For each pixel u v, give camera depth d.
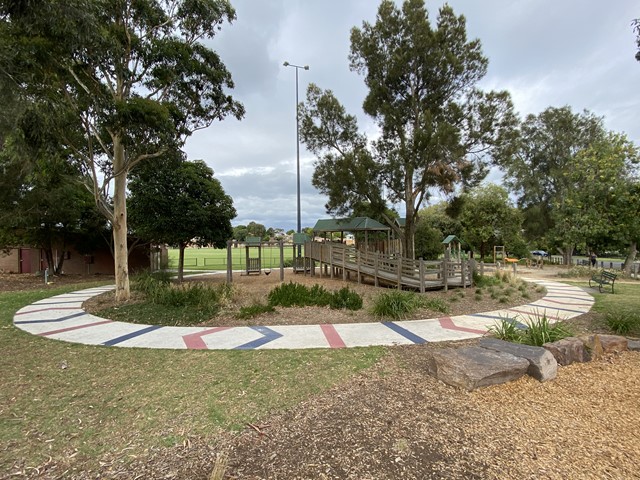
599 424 2.89
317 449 2.53
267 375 4.13
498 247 28.38
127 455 2.53
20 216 14.22
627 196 15.27
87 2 5.48
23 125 5.86
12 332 6.43
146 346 5.48
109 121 7.13
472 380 3.54
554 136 27.59
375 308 7.73
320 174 13.01
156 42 8.02
